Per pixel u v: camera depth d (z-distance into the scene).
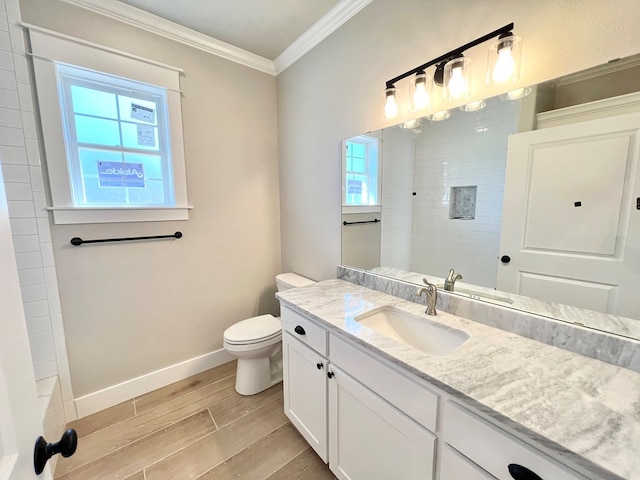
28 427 0.44
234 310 2.38
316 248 2.19
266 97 2.40
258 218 2.45
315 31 1.90
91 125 1.71
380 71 1.57
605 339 0.88
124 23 1.71
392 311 1.40
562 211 1.00
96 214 1.70
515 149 1.10
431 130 1.36
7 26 1.38
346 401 1.17
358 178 1.77
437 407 0.81
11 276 0.44
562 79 0.97
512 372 0.82
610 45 0.88
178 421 1.70
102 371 1.80
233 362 2.37
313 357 1.33
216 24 1.85
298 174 2.30
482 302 1.18
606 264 0.92
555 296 1.03
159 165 1.97
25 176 1.48
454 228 1.30
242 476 1.36
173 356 2.09
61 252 1.61
